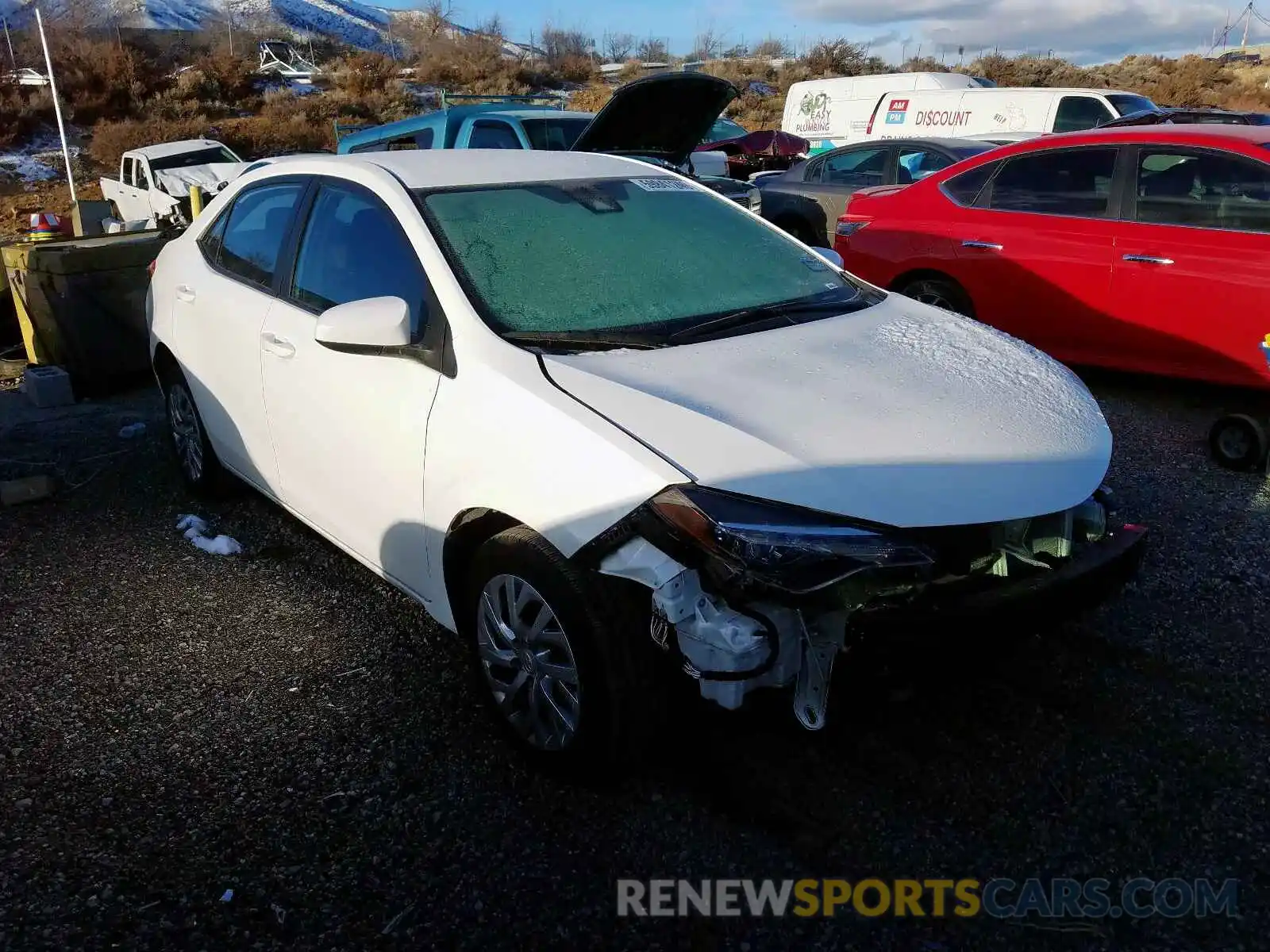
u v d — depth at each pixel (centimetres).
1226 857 254
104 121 2712
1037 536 264
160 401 678
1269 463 485
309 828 268
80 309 662
